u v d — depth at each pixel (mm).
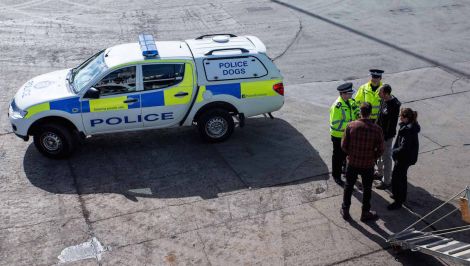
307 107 10898
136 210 7387
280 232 6988
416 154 7074
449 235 6957
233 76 8945
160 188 7934
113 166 8523
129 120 8680
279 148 9195
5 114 10180
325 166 8633
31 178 8109
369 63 13406
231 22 16281
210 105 8945
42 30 15008
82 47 13875
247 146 9258
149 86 8609
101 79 8398
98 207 7438
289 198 7750
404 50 14336
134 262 6395
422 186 8109
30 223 7055
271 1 18688
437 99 11383
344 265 6395
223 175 8320
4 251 6516
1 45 13781
